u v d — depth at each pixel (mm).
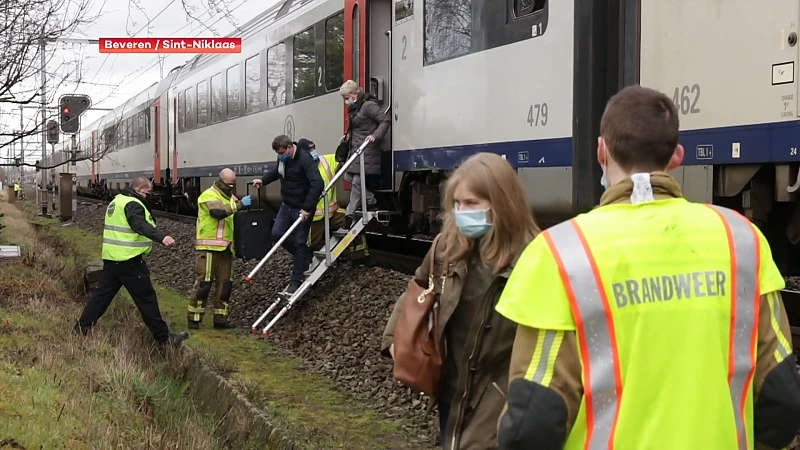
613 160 2207
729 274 2049
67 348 6895
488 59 7875
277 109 13711
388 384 6199
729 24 5469
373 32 10414
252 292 10188
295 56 12914
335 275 9633
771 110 5207
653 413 1970
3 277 9992
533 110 7258
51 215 29141
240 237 8852
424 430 5285
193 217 21078
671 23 5887
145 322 7723
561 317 2014
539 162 7203
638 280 2004
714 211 2139
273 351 7645
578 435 2039
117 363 6574
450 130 8555
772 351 2084
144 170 25641
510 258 2797
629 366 1978
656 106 2174
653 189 2115
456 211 2895
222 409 5980
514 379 2084
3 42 8844
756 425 2111
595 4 6312
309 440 5016
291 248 9359
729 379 2016
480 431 2857
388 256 10734
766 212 5816
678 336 1986
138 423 5523
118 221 7652
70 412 5168
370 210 10289
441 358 2984
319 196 8719
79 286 10914
